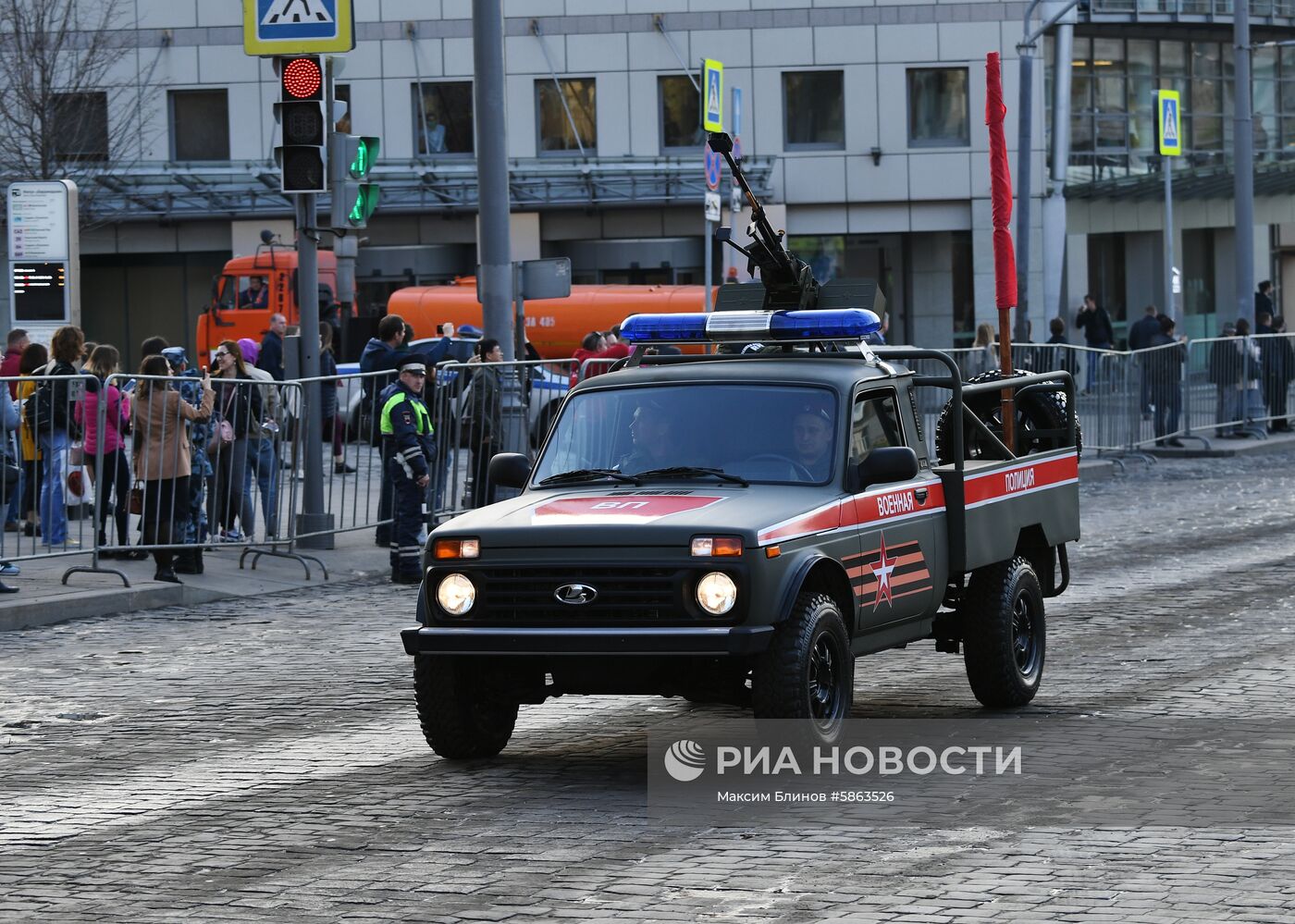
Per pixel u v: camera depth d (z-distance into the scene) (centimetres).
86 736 1750
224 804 1458
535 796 1460
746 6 7775
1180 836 1286
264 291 6719
